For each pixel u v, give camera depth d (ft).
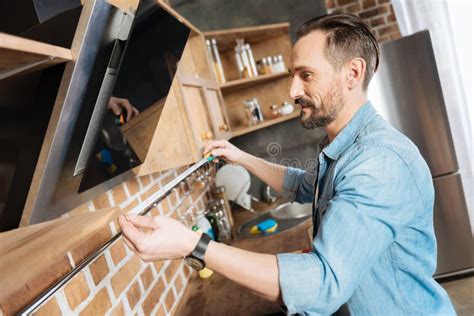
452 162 7.70
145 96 3.21
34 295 2.49
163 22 3.18
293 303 2.42
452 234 7.86
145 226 2.42
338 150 3.18
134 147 3.32
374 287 2.97
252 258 2.51
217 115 6.91
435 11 8.82
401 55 7.57
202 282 5.49
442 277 8.11
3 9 2.28
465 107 8.87
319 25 3.07
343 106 3.13
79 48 1.93
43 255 1.51
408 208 2.66
